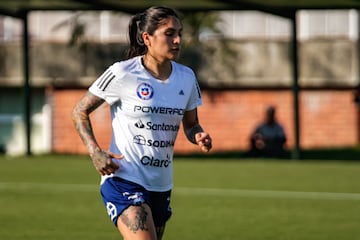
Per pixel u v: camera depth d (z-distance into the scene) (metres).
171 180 14.12
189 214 24.08
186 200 26.94
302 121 54.19
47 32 57.53
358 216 23.59
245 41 54.09
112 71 13.77
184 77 13.98
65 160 40.91
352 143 53.88
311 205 25.73
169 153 13.98
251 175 33.94
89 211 24.50
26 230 21.34
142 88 13.71
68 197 27.61
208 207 25.42
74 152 55.03
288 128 54.19
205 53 53.81
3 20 57.00
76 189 29.58
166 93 13.79
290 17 39.50
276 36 57.00
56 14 57.38
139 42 13.94
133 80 13.73
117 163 13.77
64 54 54.94
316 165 37.78
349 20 57.00
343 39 53.94
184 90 13.95
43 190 29.41
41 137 55.75
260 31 57.09
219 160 41.25
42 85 55.22
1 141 56.66
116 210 13.64
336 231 21.20
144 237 13.35
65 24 55.12
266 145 43.22
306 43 54.09
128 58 14.20
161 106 13.73
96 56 54.59
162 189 13.95
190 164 38.81
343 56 53.88
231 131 54.22
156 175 13.85
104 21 56.12
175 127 13.95
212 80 53.94
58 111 55.16
